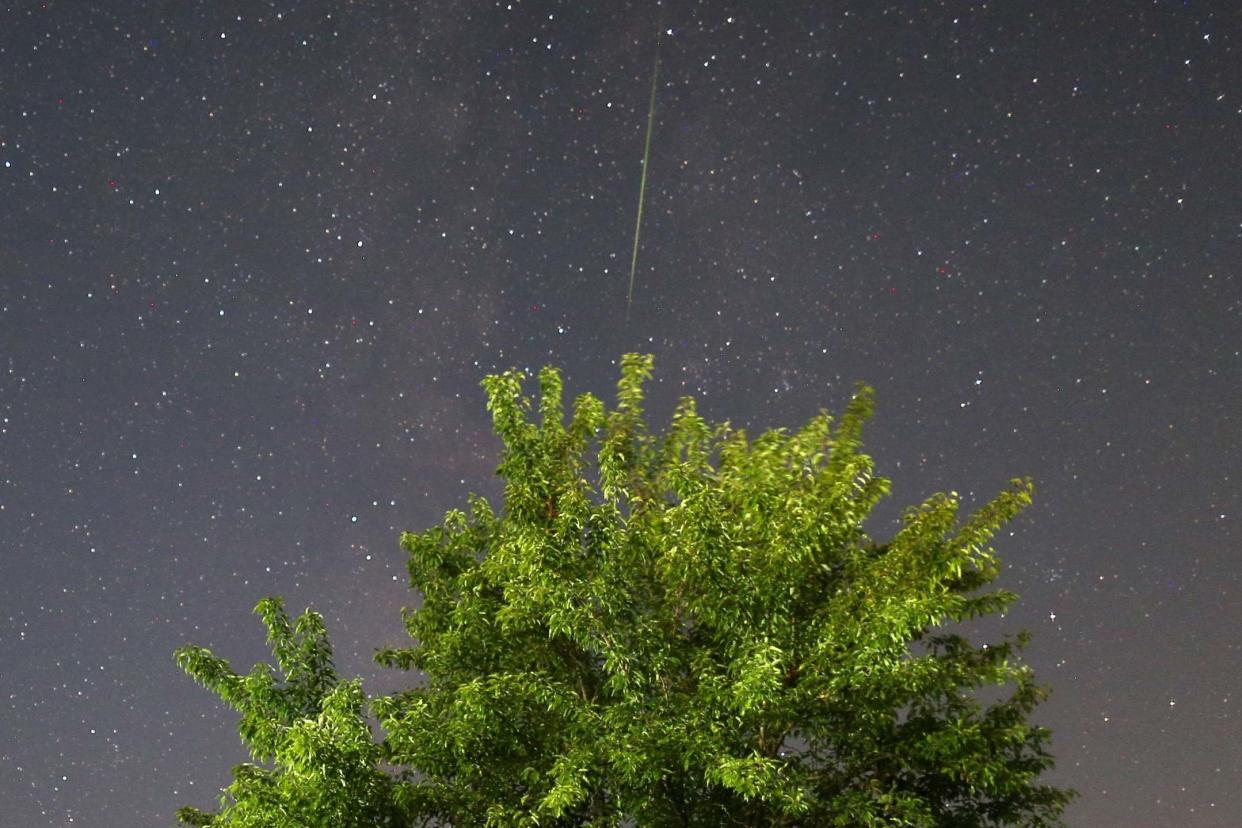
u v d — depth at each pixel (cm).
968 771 1104
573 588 1108
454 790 1146
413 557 1413
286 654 1252
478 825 1133
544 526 1191
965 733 1110
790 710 1077
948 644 1285
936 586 1144
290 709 1220
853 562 1202
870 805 1071
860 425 1227
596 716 1088
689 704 1085
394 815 1144
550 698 1105
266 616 1259
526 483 1220
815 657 1081
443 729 1141
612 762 1063
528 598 1141
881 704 1115
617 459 1172
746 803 1116
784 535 1109
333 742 1082
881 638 1045
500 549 1209
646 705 1104
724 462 1245
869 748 1141
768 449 1180
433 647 1359
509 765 1172
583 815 1143
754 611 1109
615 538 1151
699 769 1093
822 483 1177
